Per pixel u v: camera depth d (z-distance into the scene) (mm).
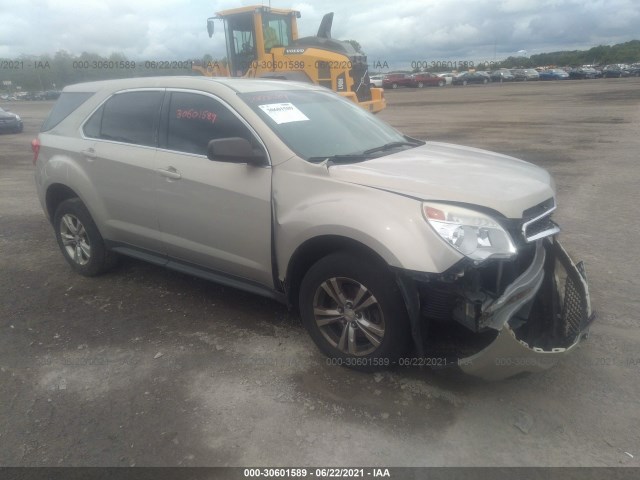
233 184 3854
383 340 3338
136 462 2863
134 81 4766
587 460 2801
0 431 3121
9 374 3682
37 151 5414
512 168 3840
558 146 12852
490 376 3164
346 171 3496
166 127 4363
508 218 3117
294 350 3875
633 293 4586
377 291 3260
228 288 4965
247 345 3963
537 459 2816
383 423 3100
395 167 3627
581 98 29359
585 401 3244
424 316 3201
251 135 3873
